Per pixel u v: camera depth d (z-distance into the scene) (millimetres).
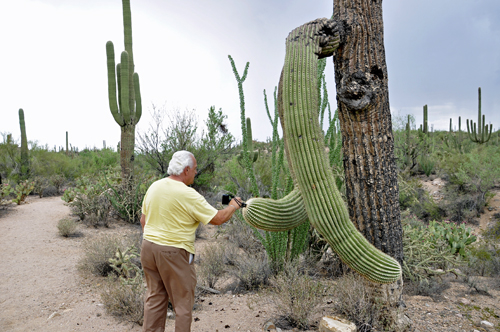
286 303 3266
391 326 3004
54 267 5297
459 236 5668
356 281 3266
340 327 2848
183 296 2496
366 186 3029
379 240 3035
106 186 9547
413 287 4328
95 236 7234
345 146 3146
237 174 11219
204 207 2496
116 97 9453
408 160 15305
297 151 2590
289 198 2957
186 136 11023
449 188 11117
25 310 3781
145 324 2537
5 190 10391
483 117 17781
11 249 6199
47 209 9984
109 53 9438
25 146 14617
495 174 10398
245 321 3350
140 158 11523
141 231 7664
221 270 5098
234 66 4469
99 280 4785
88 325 3402
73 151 33906
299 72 2588
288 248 4715
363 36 2879
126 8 10508
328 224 2596
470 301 3867
